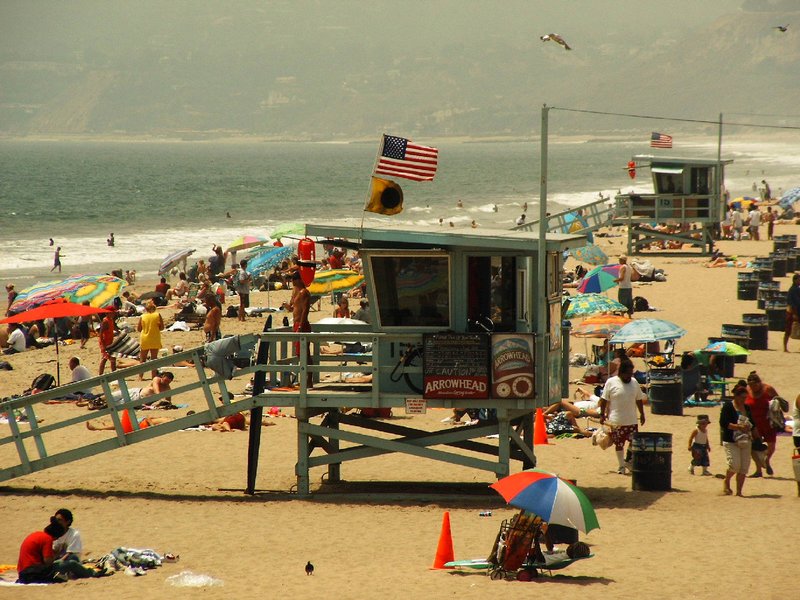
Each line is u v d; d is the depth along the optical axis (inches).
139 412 3250.5
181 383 3789.4
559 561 1726.1
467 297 2281.0
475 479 2529.5
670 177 7357.3
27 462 2421.3
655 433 2310.5
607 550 1875.0
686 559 1797.5
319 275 4726.9
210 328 4089.6
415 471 2615.7
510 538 1721.2
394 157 2319.1
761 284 5007.4
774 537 1921.8
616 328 3489.2
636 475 2316.7
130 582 1744.6
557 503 1624.0
